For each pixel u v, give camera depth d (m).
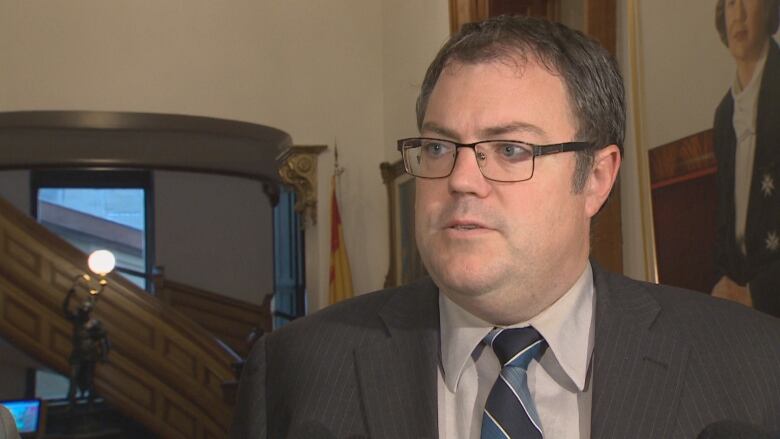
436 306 1.43
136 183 12.50
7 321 9.24
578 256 1.33
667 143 2.98
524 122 1.23
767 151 2.40
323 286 8.14
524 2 4.50
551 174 1.25
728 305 1.45
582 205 1.33
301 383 1.41
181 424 9.63
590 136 1.30
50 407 10.18
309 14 8.31
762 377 1.29
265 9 8.24
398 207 7.56
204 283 12.60
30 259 9.36
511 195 1.22
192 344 9.72
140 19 8.01
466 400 1.33
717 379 1.28
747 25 2.49
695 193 2.81
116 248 12.38
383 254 8.16
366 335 1.44
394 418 1.32
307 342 1.47
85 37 7.89
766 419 1.25
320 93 8.27
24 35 7.79
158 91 7.99
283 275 11.99
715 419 1.24
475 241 1.22
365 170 8.26
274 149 9.53
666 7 2.97
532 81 1.25
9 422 1.55
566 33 1.33
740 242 2.54
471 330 1.34
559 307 1.33
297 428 1.22
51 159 9.98
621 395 1.26
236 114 8.14
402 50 7.43
